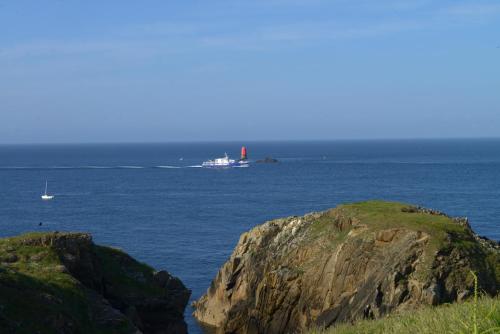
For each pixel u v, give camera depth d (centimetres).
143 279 7588
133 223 17288
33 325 5247
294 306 7775
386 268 6994
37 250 6856
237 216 18625
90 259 7250
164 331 7381
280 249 8700
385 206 8650
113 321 6131
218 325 8806
